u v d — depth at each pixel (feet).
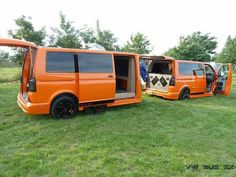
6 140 14.16
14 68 53.93
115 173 10.84
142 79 32.22
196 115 22.39
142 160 12.14
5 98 25.53
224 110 25.25
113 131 16.65
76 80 18.71
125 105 24.95
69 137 15.02
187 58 94.84
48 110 17.65
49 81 17.30
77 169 11.06
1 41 16.72
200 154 13.30
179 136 16.26
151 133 16.52
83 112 21.08
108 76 20.79
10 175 10.24
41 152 12.63
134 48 92.53
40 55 16.88
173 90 28.63
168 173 11.06
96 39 77.82
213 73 35.32
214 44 104.32
